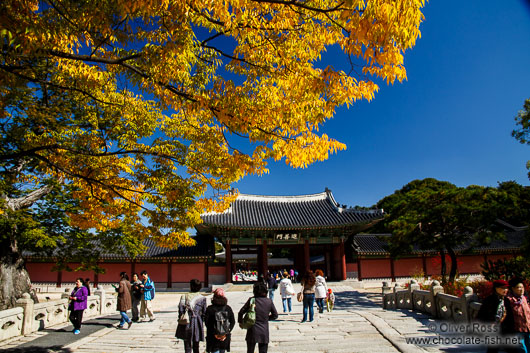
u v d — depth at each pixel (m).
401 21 4.43
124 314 12.95
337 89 5.73
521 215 20.69
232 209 40.72
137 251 20.09
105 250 19.69
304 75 6.21
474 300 9.74
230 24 5.90
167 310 19.59
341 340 9.71
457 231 23.98
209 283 38.31
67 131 12.17
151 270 38.41
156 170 9.34
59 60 7.70
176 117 10.60
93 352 9.74
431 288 12.38
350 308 20.47
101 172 9.49
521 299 6.45
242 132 6.67
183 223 10.08
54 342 10.92
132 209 11.52
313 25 6.20
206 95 6.50
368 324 11.79
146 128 10.76
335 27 5.81
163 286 38.03
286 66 6.40
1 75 5.96
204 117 7.82
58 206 17.03
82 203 11.12
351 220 38.88
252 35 6.36
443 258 25.88
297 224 38.72
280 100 6.63
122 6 5.17
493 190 20.88
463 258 41.72
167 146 9.58
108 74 7.63
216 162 8.55
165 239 11.34
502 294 6.51
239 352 9.03
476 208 20.77
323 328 11.40
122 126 10.58
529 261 17.08
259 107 6.50
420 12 4.50
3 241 15.28
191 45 5.95
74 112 13.24
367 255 41.31
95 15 5.67
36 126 12.37
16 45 5.27
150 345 10.39
